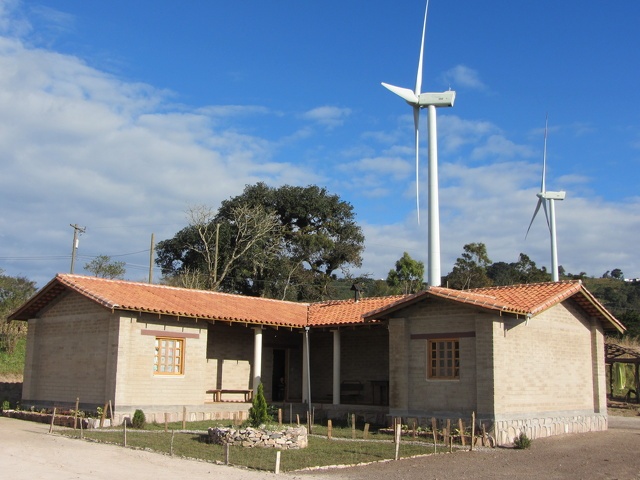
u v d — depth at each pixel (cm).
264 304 3138
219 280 5588
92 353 2484
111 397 2342
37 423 2403
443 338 2270
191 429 2275
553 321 2447
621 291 8562
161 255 5941
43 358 2684
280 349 3284
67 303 2633
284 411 2823
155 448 1780
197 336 2622
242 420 2523
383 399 2978
